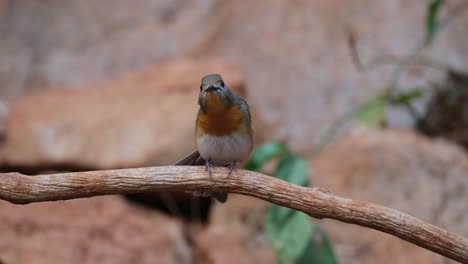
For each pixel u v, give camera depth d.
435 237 6.85
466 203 11.81
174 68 14.01
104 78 15.66
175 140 12.52
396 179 11.98
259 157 10.47
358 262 11.32
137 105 13.15
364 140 12.44
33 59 16.08
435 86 13.50
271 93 14.34
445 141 12.89
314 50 14.70
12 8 16.75
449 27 14.16
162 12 16.45
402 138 12.42
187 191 7.45
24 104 13.91
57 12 16.64
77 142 12.89
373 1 14.94
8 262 11.19
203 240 12.03
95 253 11.47
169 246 11.82
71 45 16.22
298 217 10.24
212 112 7.83
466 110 13.33
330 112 13.91
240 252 11.77
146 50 15.81
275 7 15.44
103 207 12.38
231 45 15.24
